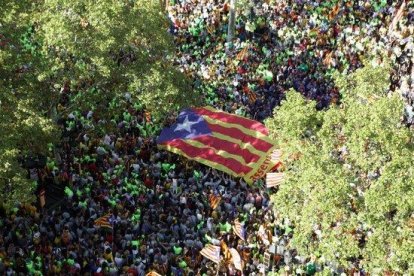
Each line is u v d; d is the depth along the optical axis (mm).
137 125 69688
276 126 55438
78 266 50594
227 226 56188
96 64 58125
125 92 65688
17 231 53750
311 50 84625
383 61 76375
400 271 44062
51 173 61438
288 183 50344
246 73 79938
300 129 53000
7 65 56844
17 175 50406
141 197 58938
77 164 62469
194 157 65938
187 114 70375
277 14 91250
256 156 65812
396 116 50812
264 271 51281
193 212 58250
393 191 45094
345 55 82688
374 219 45312
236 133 68188
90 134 65500
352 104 53375
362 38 85188
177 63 80500
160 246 53906
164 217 56562
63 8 60375
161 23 67062
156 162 66188
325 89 78062
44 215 56562
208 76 78812
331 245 46125
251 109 75062
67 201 58094
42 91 59750
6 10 59531
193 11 92000
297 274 51531
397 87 76312
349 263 48688
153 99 61906
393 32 84500
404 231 44531
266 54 83375
